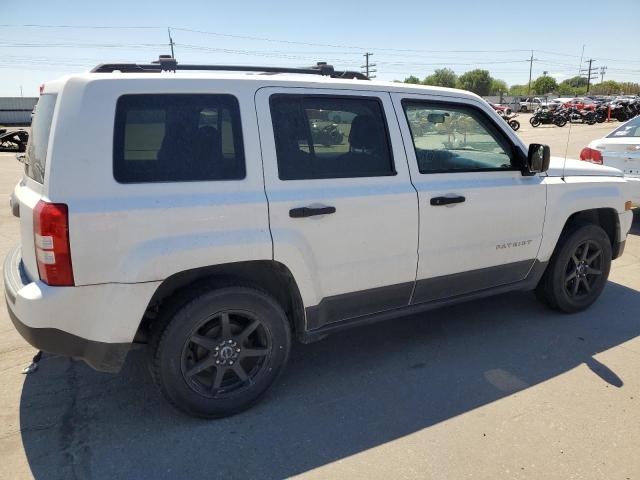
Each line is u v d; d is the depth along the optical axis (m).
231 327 2.96
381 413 3.04
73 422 2.94
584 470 2.54
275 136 2.94
